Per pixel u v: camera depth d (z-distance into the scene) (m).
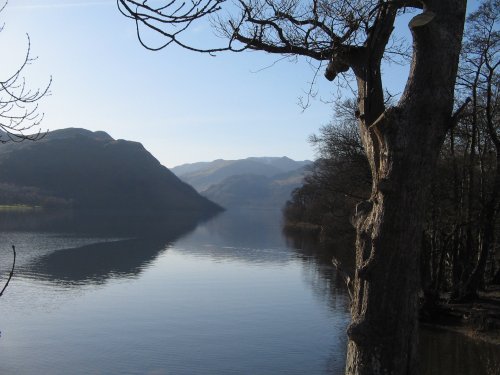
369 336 4.62
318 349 21.64
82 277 40.59
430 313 23.47
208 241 74.56
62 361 19.92
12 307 29.22
